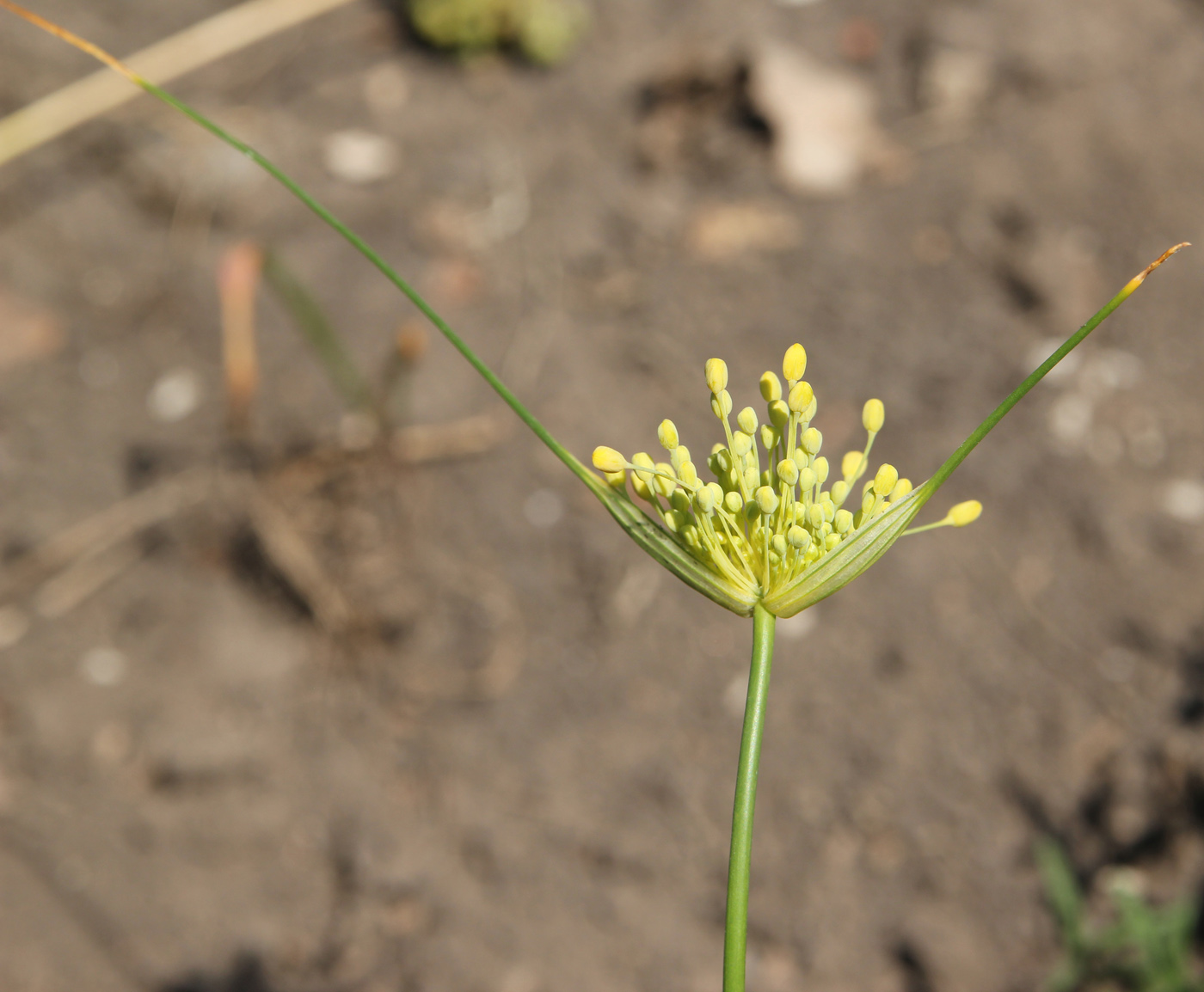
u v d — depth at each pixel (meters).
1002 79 0.79
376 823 0.57
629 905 0.54
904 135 0.78
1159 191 0.71
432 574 0.63
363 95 0.86
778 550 0.32
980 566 0.61
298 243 0.77
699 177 0.79
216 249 0.78
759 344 0.69
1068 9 0.82
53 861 0.56
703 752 0.57
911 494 0.32
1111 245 0.70
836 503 0.32
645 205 0.77
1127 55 0.79
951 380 0.66
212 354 0.73
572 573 0.63
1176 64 0.78
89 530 0.66
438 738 0.59
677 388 0.68
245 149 0.34
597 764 0.57
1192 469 0.62
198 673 0.61
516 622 0.62
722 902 0.53
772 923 0.52
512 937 0.53
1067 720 0.55
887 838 0.54
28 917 0.54
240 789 0.58
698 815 0.56
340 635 0.62
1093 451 0.63
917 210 0.74
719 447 0.33
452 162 0.81
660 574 0.63
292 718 0.60
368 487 0.65
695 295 0.72
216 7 0.92
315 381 0.70
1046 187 0.73
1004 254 0.71
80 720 0.60
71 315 0.76
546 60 0.86
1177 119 0.75
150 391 0.71
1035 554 0.61
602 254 0.75
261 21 0.83
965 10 0.83
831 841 0.54
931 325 0.69
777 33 0.85
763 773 0.56
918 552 0.61
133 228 0.80
